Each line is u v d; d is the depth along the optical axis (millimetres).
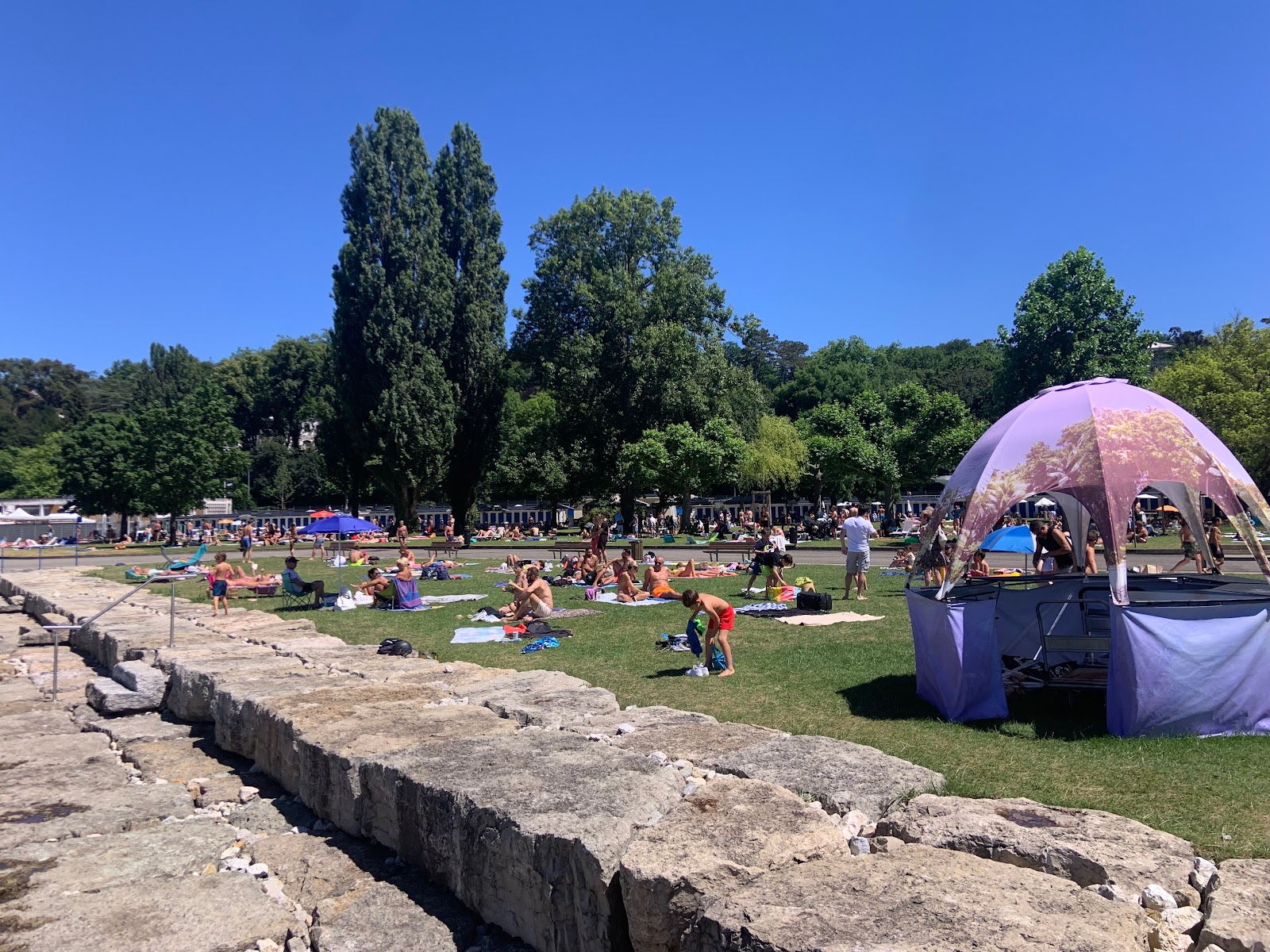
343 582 25047
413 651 11312
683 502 49781
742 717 7777
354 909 4734
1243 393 42344
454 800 4840
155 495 54969
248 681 8836
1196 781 5648
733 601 17312
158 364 96938
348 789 5859
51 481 79812
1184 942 3326
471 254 53875
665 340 50406
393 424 48469
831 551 35500
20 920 4602
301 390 94500
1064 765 6098
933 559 13148
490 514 72812
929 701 8047
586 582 21188
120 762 8312
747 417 56781
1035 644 9547
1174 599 8523
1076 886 3475
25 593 22969
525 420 74562
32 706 11078
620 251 56500
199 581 26047
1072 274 47719
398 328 49375
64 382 114750
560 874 4094
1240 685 6789
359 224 50219
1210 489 7469
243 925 4582
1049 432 7906
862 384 80500
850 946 2967
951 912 3217
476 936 4457
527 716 7234
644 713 7281
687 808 4484
